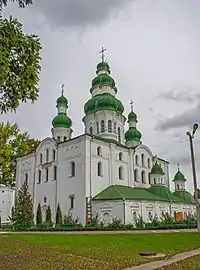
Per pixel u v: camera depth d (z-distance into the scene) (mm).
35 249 20688
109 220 45188
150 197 50000
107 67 65375
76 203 47750
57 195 50625
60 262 16125
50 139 54812
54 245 22938
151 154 61969
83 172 48188
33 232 37969
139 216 45719
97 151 50906
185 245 24000
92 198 47219
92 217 45875
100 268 14828
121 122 60281
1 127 52375
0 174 50688
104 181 50406
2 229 44469
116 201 45469
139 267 15102
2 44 12227
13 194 64875
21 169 58500
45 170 54281
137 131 64500
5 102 13469
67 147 51625
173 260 17156
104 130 57062
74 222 44438
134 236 29641
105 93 60719
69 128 60219
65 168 50875
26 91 13523
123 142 59906
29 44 13312
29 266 15070
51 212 50812
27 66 13336
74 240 26297
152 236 29734
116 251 20250
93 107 59656
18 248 21172
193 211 58781
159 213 49969
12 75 13242
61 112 61312
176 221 47344
